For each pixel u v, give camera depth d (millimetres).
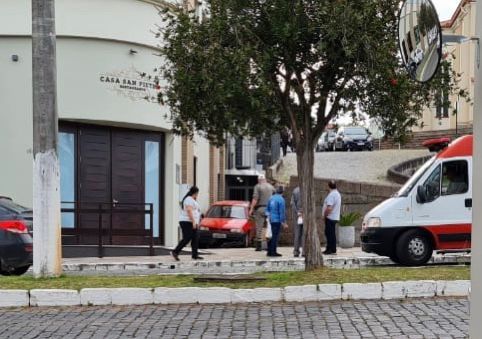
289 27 9445
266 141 13109
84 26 18938
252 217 22219
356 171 31875
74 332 8055
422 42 5633
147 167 21125
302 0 9531
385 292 9898
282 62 10234
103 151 19969
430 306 9281
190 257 17391
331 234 17281
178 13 10406
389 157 35094
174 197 21844
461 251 14664
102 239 17938
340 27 9250
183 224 16547
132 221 20469
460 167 14711
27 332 8070
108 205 19016
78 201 19219
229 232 22469
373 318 8531
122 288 9875
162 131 21344
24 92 18422
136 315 8984
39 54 10609
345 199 22750
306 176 11023
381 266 15164
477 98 4656
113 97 19281
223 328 8125
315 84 10633
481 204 4469
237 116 10438
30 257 12938
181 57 10008
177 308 9453
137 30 19672
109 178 20078
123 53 19484
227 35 9805
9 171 18234
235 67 9258
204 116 10523
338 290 9820
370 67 9477
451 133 38312
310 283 10125
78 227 18938
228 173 41156
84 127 19547
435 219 14570
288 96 10719
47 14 10648
